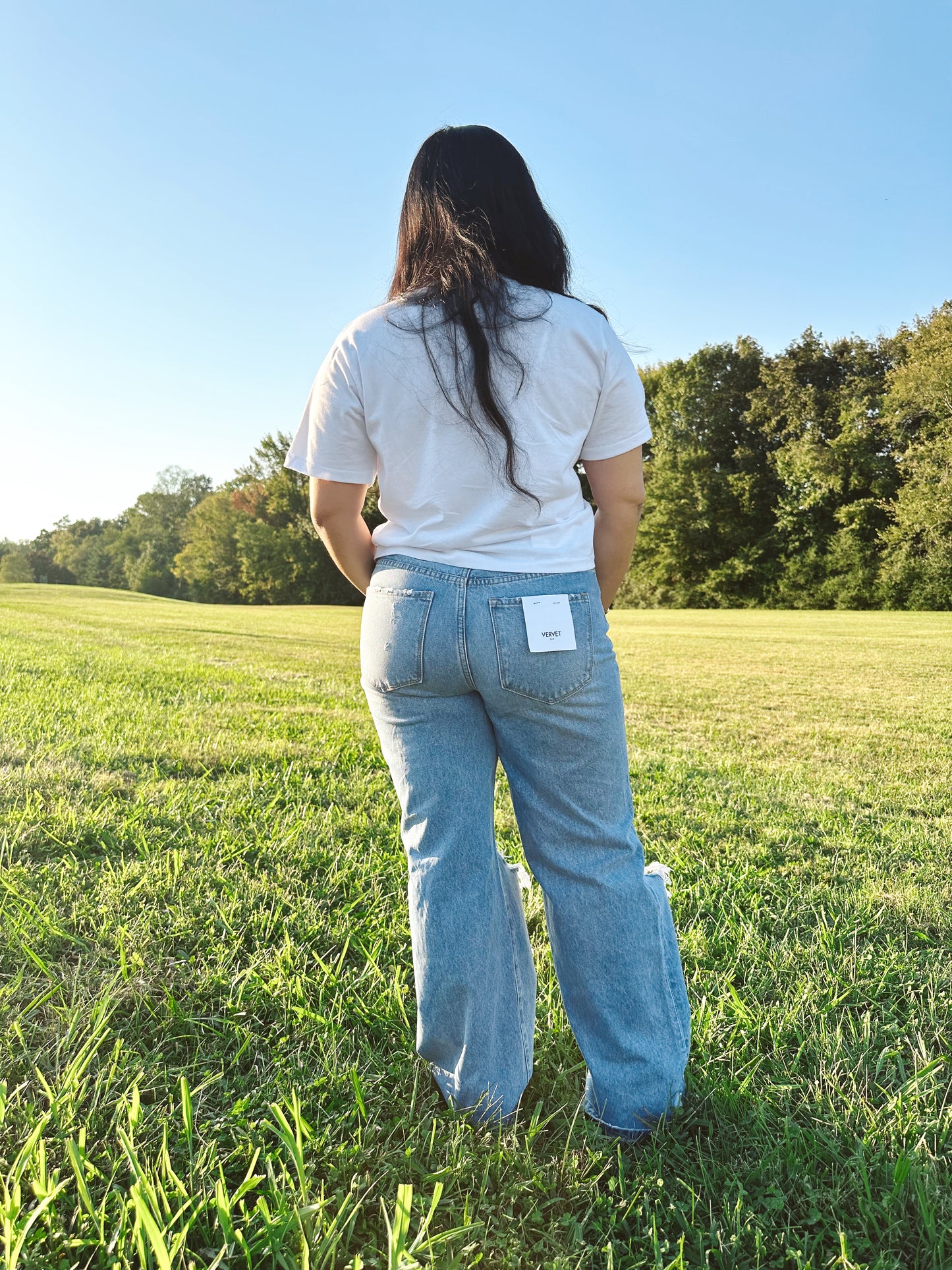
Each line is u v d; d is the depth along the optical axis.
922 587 30.73
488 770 1.32
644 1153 1.32
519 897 1.46
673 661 11.45
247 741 4.18
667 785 3.84
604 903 1.32
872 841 3.06
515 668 1.20
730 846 2.88
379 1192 1.20
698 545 38.09
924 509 29.78
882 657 12.14
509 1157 1.26
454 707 1.27
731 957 1.99
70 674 6.53
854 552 32.75
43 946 1.81
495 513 1.20
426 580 1.21
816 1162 1.30
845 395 34.00
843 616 26.70
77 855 2.38
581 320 1.22
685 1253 1.13
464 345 1.17
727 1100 1.42
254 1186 1.14
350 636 15.64
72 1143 1.12
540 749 1.27
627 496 1.35
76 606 24.20
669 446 38.81
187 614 22.59
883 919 2.30
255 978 1.72
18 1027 1.47
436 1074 1.39
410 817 1.32
